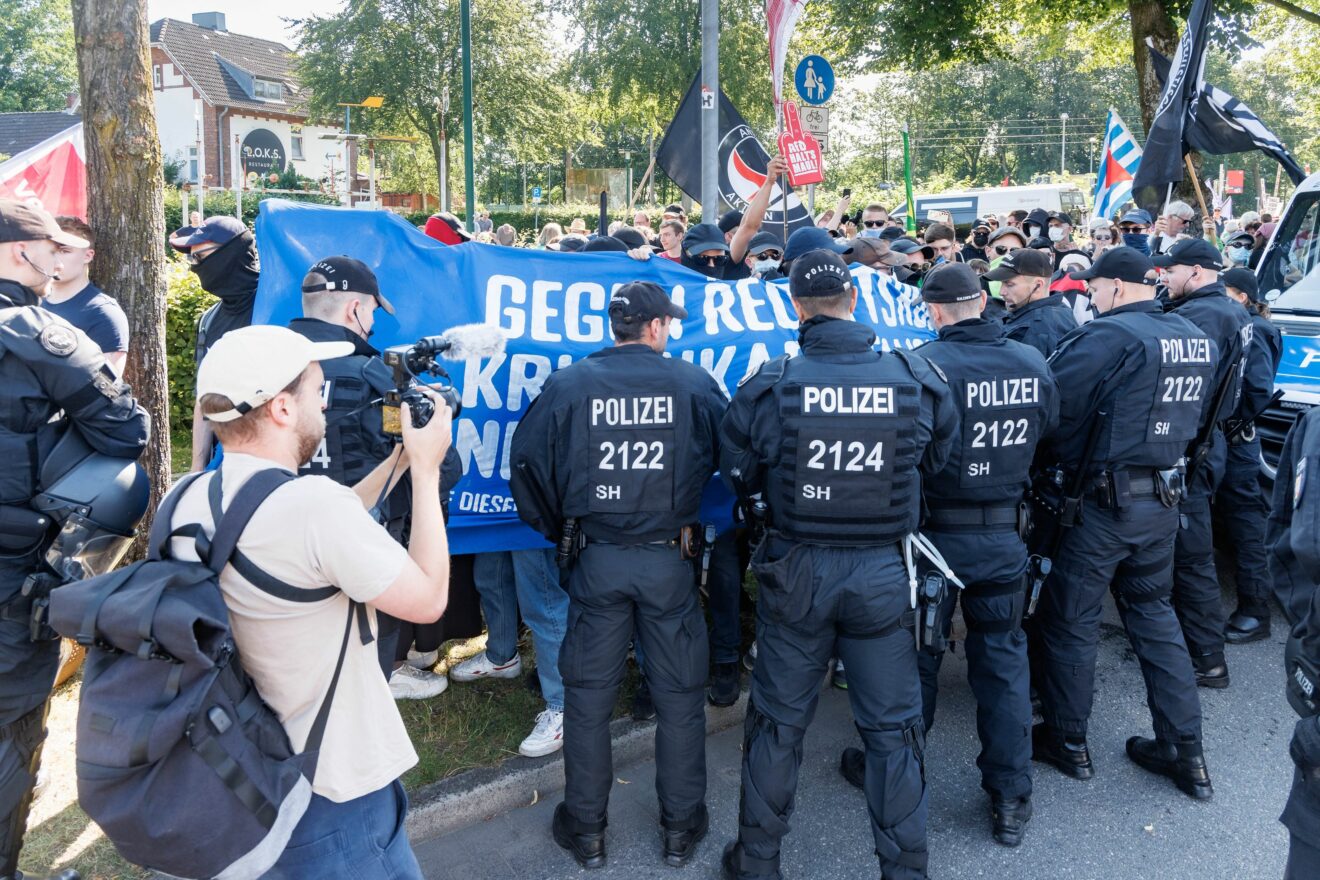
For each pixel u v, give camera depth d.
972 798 3.50
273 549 1.75
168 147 46.88
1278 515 2.35
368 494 2.22
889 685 2.87
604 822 3.07
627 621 3.02
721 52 35.56
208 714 1.68
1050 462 3.64
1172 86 7.21
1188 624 4.30
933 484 3.26
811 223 7.39
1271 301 6.72
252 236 3.71
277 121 49.38
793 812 3.39
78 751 1.65
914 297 4.70
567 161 46.59
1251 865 3.12
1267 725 4.00
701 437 3.03
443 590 1.92
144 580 1.67
